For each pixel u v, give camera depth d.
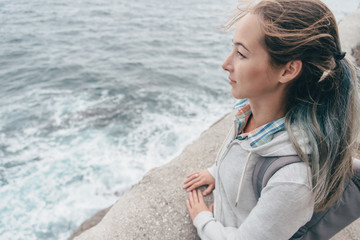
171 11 30.80
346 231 1.88
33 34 20.31
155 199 2.00
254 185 0.91
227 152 1.06
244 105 1.09
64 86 11.87
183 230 1.78
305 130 0.75
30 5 30.06
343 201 0.89
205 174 1.80
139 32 21.86
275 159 0.80
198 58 16.55
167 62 15.52
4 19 23.95
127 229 1.82
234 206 1.09
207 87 12.22
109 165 7.25
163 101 10.70
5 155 7.58
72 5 31.48
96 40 19.42
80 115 9.50
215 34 22.22
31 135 8.45
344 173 0.81
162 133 8.61
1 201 6.22
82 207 6.11
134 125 8.98
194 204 1.49
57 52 16.72
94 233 1.88
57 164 7.29
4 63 14.70
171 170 2.28
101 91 11.41
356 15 5.47
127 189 6.54
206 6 34.81
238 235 0.88
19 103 10.32
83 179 6.81
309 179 0.72
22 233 5.55
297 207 0.74
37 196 6.36
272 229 0.78
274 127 0.83
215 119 9.56
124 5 33.03
